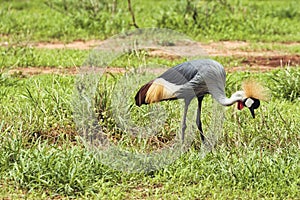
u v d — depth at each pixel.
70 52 21.86
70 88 16.77
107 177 12.17
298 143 13.17
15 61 20.33
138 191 11.89
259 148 13.03
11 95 16.58
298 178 12.16
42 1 30.81
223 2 28.23
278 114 14.82
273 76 18.41
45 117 14.30
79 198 11.60
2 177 12.06
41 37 24.34
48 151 12.70
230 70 19.98
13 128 13.59
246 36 25.00
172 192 11.82
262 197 11.70
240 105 12.80
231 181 12.03
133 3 29.45
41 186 11.80
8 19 26.33
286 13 28.72
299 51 22.88
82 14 26.03
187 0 26.00
